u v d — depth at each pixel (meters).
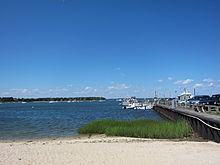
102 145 17.45
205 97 51.25
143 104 111.06
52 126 38.66
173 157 12.87
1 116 68.69
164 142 18.73
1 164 12.14
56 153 14.58
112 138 23.28
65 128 35.56
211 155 13.12
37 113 84.50
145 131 23.75
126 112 86.12
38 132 31.25
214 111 32.22
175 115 41.31
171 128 23.45
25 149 16.38
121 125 28.11
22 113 86.06
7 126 39.22
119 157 13.13
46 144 19.33
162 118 58.50
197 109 36.38
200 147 15.74
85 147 16.62
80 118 57.78
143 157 13.03
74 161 12.43
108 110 102.94
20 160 12.92
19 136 27.89
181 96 83.75
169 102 73.19
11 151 15.63
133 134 24.39
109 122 29.23
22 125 40.72
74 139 24.41
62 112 89.56
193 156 12.97
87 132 28.45
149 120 29.84
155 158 12.74
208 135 20.78
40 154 14.38
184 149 15.01
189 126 25.19
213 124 19.64
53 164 11.95
